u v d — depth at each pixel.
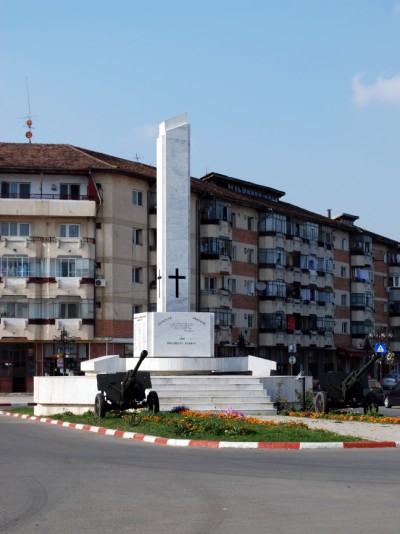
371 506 13.02
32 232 73.50
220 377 38.28
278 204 98.31
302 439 24.31
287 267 91.19
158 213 41.88
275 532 11.12
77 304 73.25
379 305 111.38
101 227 74.44
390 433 26.53
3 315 72.31
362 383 35.72
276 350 90.44
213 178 91.25
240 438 24.44
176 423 26.97
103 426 29.70
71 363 73.75
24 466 18.80
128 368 41.34
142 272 77.69
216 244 81.56
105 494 14.46
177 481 16.05
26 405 54.12
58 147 78.00
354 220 108.69
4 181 73.19
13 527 11.52
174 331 40.69
